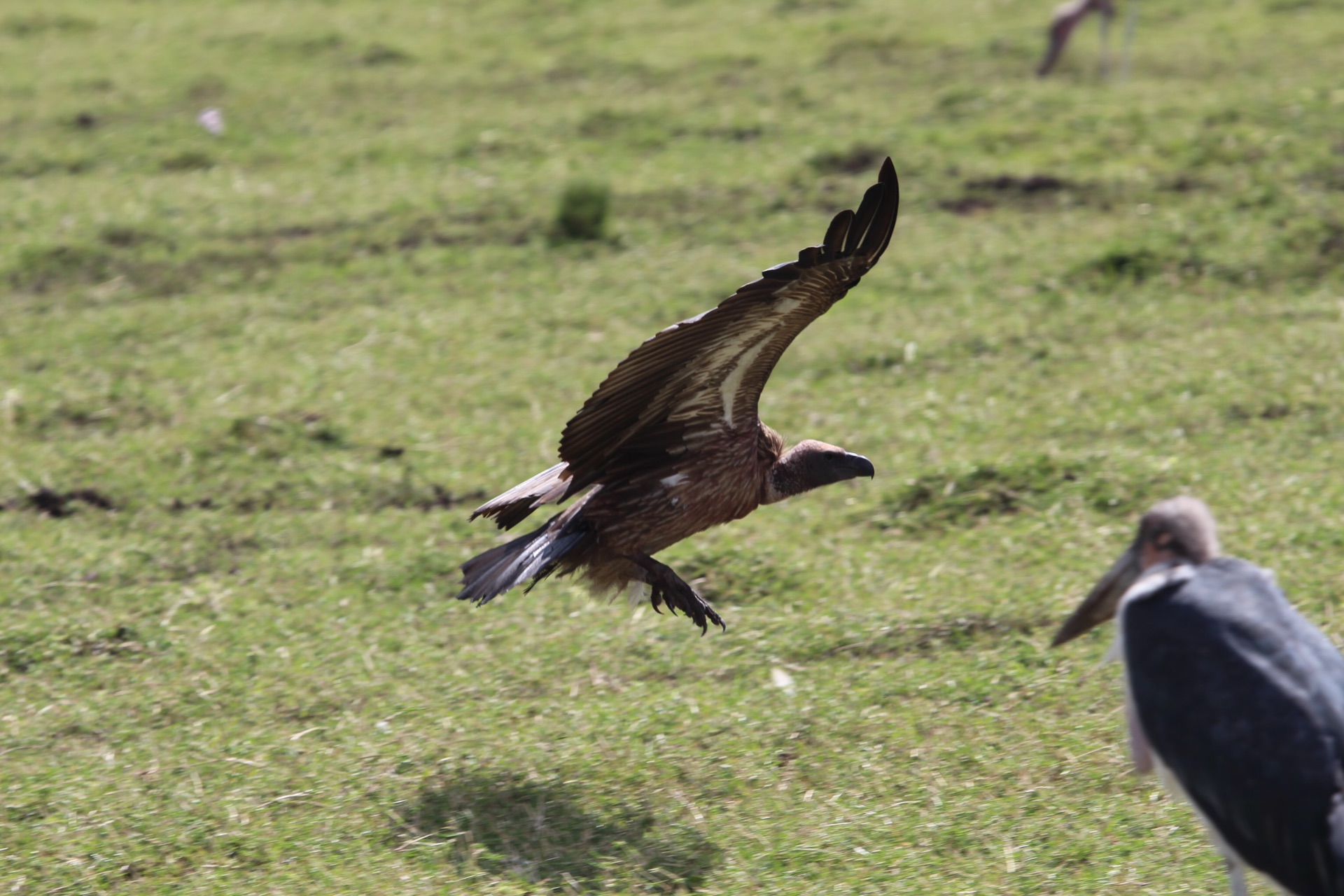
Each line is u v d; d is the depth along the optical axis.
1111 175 18.20
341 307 16.23
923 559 10.68
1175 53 24.08
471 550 11.05
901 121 20.81
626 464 8.02
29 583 10.65
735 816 7.75
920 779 8.00
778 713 8.72
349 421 13.32
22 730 8.84
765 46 25.55
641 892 7.16
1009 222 17.48
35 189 19.88
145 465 12.52
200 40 27.03
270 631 9.98
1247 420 12.57
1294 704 5.57
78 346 15.25
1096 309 15.19
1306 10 26.11
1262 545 10.26
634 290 16.23
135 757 8.53
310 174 20.25
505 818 7.77
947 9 27.62
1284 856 5.51
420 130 21.78
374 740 8.60
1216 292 15.43
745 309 7.03
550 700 9.05
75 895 7.24
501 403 13.65
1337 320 14.40
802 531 11.28
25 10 29.17
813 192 18.64
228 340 15.35
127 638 9.93
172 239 18.06
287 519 11.69
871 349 14.55
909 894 6.96
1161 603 5.97
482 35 27.00
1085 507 11.23
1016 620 9.63
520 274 16.92
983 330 14.80
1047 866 7.17
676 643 9.66
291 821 7.80
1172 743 5.81
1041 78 23.03
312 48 26.25
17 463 12.55
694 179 19.28
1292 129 18.52
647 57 24.98
